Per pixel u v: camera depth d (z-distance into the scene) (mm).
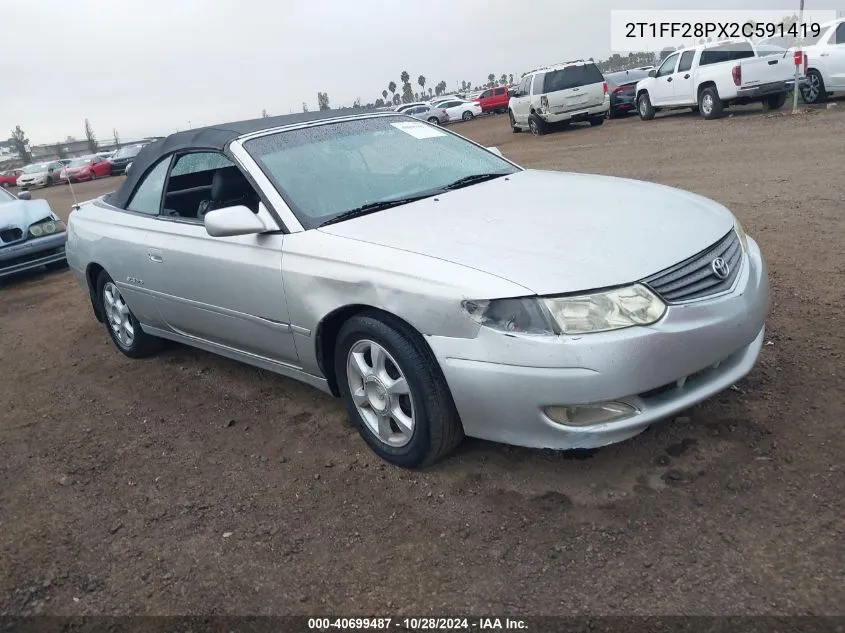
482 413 3031
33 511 3586
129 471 3865
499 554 2822
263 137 4156
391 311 3164
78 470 3945
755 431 3338
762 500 2889
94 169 34375
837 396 3521
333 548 3004
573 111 20094
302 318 3613
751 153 11086
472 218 3479
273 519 3256
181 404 4641
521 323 2850
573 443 2928
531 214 3463
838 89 15500
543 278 2871
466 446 3588
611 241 3100
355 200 3879
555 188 3924
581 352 2777
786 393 3617
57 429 4523
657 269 2945
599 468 3246
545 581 2652
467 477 3342
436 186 4109
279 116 4559
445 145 4637
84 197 23875
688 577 2564
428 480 3369
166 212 4719
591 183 4035
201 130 4520
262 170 3898
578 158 13797
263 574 2906
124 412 4645
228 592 2828
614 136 16844
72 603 2879
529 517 3004
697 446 3291
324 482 3494
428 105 40281
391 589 2729
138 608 2805
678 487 3043
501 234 3246
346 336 3469
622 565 2668
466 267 3008
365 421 3596
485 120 37688
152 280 4668
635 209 3467
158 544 3184
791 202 7492
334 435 3943
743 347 3189
